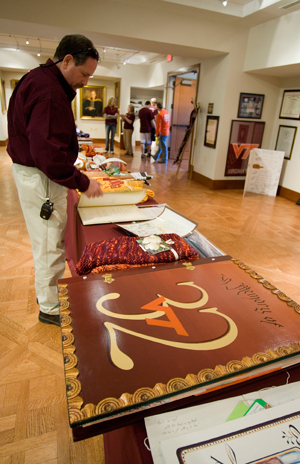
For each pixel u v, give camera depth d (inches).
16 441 48.3
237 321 27.6
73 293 30.9
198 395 23.2
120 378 21.3
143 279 34.2
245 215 172.7
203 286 33.1
